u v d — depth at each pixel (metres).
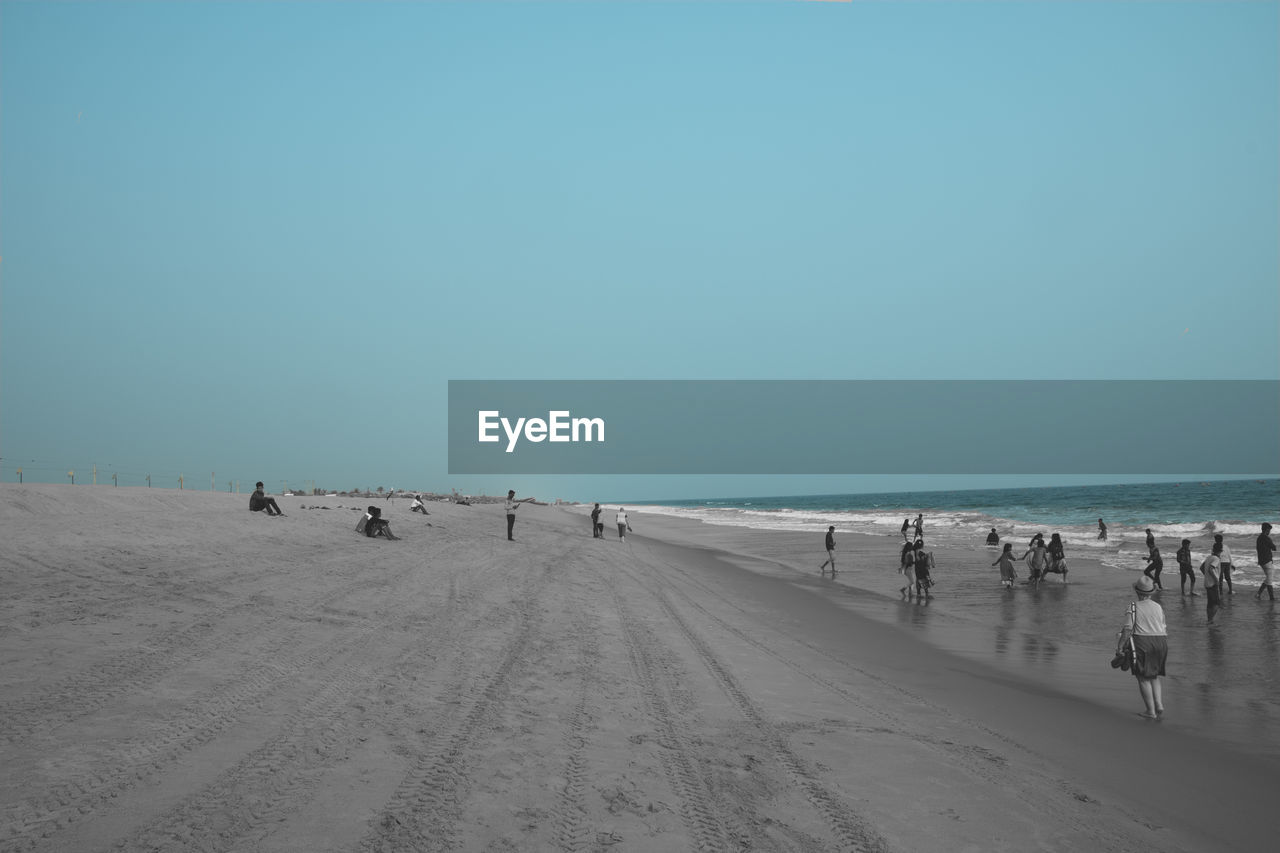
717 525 60.94
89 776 4.68
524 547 24.75
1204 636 14.38
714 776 5.78
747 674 9.46
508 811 4.80
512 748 5.95
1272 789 6.44
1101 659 12.02
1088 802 5.89
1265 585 18.38
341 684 7.17
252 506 22.41
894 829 5.05
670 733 6.76
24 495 21.20
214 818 4.30
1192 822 5.66
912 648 12.66
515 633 10.48
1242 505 82.12
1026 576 24.06
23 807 4.21
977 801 5.67
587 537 36.56
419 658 8.48
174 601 9.84
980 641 13.50
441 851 4.20
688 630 12.34
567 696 7.61
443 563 17.62
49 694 6.05
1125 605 18.03
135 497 25.20
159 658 7.32
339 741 5.71
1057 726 8.16
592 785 5.37
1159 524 47.00
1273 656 12.57
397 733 6.02
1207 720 8.65
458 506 53.81
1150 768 6.89
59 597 9.32
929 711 8.40
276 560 14.41
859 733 7.22
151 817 4.24
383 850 4.13
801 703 8.22
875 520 63.84
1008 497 183.88
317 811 4.52
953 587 21.47
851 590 20.73
